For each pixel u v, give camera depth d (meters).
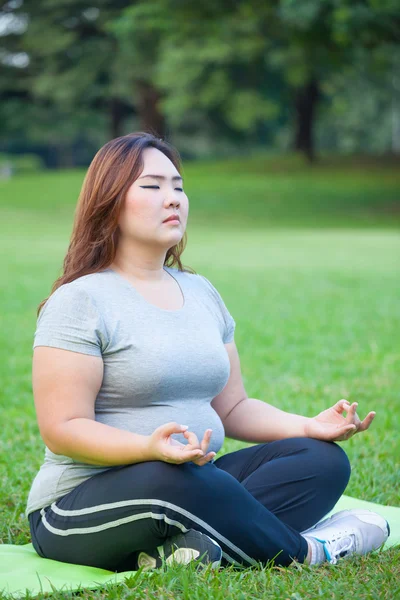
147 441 2.96
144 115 44.91
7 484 4.57
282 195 36.81
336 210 34.12
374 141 62.44
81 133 69.25
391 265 17.61
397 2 26.47
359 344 9.14
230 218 33.03
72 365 3.10
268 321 10.64
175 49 37.25
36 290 13.66
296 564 3.11
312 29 30.91
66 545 3.19
